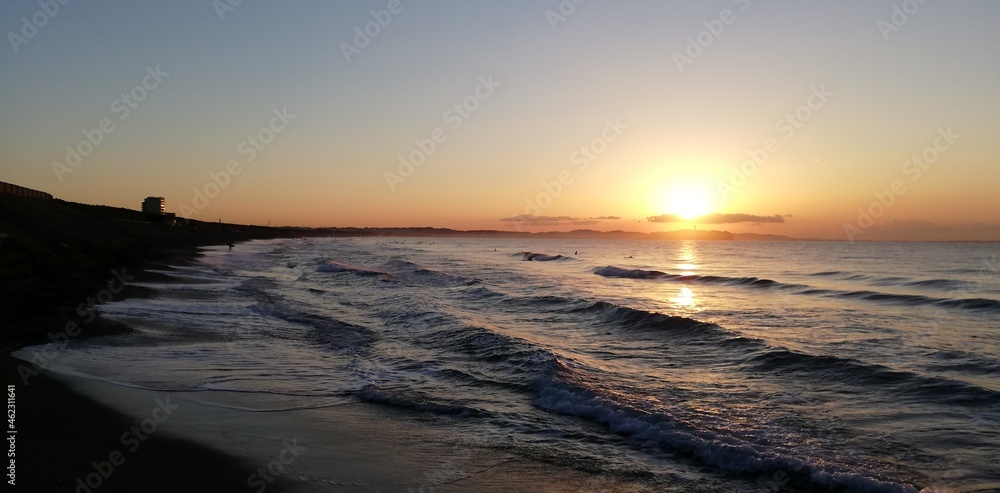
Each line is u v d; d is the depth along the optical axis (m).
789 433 8.38
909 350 14.24
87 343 12.88
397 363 12.80
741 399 10.10
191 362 12.03
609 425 8.88
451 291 28.22
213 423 8.40
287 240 145.62
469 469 7.18
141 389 9.84
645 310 20.34
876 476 6.87
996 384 11.05
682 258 69.38
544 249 105.88
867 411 9.45
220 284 28.05
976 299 23.25
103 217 61.94
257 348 13.78
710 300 25.80
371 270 40.16
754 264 55.50
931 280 33.31
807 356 12.77
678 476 7.08
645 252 89.88
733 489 6.73
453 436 8.34
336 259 55.84
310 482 6.61
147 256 38.66
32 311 14.80
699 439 8.00
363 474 6.93
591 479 6.97
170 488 6.15
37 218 35.53
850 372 11.65
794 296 27.67
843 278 37.94
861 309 22.55
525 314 20.55
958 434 8.36
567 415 9.39
